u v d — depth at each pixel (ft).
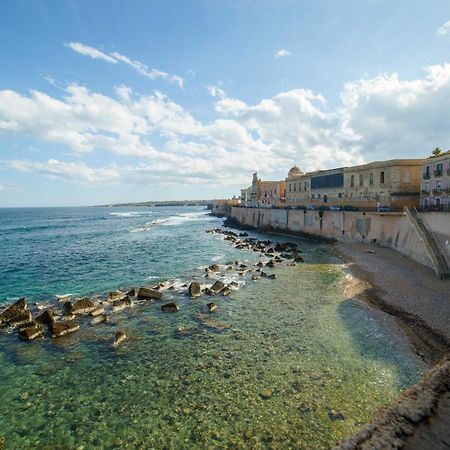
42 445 36.42
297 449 34.83
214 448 35.45
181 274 111.86
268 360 52.49
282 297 84.23
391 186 167.43
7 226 342.85
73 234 249.75
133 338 61.31
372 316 69.72
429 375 14.83
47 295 88.38
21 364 52.42
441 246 101.30
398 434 11.23
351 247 153.38
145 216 562.66
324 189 229.04
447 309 69.21
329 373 48.37
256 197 367.45
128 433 37.91
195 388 45.68
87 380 48.06
